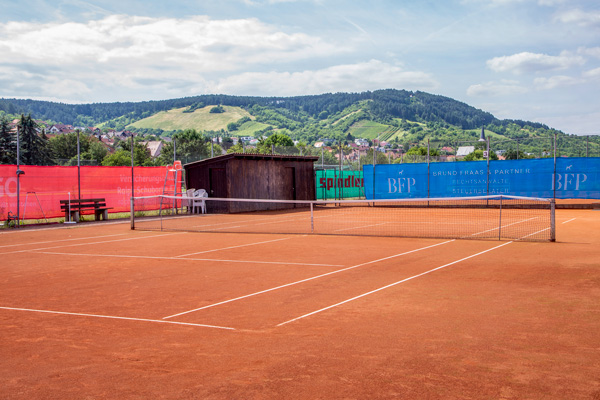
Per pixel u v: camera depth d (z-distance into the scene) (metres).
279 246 14.69
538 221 21.73
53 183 22.77
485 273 10.12
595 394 4.43
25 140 46.84
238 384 4.75
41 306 8.00
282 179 32.50
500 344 5.80
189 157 41.44
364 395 4.45
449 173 31.67
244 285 9.32
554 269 10.46
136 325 6.85
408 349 5.66
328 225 21.25
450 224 20.95
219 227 20.95
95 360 5.50
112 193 25.34
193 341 6.10
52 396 4.57
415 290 8.66
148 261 12.32
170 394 4.56
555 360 5.26
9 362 5.48
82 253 13.85
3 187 20.92
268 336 6.23
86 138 68.25
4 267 11.76
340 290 8.74
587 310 7.24
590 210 27.97
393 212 28.45
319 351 5.64
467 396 4.41
